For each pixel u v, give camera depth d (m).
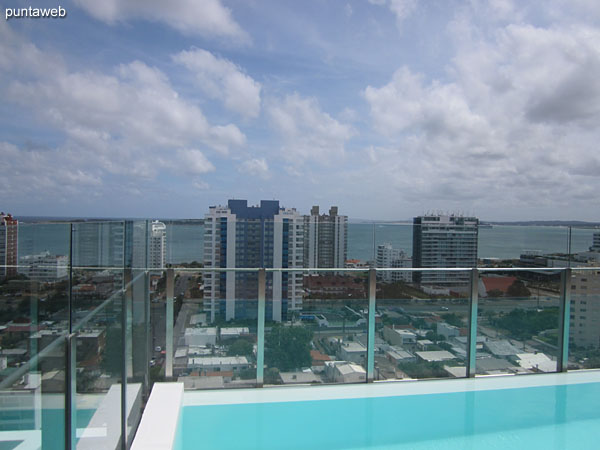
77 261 1.89
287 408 3.55
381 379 4.01
